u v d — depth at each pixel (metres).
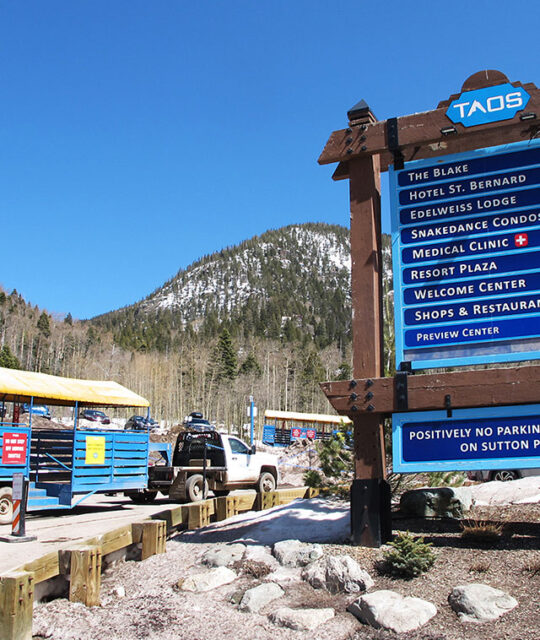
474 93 7.34
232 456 16.34
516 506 8.09
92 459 13.78
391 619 5.20
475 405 6.73
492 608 5.15
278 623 5.53
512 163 7.29
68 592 6.71
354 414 7.21
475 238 7.28
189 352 108.00
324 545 7.04
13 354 104.12
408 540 6.27
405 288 7.45
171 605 6.25
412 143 7.53
